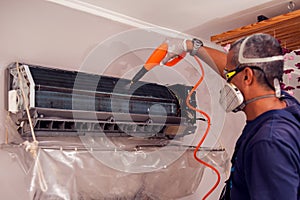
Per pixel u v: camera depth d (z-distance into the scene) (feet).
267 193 3.00
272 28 5.78
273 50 3.55
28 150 3.95
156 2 5.57
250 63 3.57
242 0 5.49
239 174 3.52
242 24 6.48
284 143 3.08
